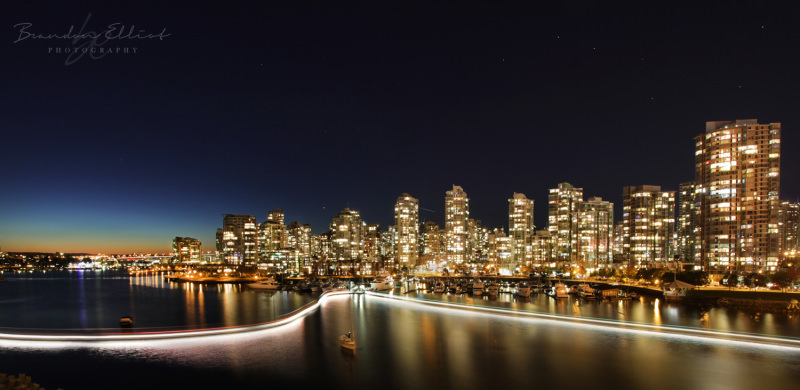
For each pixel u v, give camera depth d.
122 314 153.00
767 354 89.00
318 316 140.38
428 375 76.69
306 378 75.25
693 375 76.56
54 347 93.69
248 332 110.81
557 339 103.06
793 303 146.62
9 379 39.69
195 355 88.50
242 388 70.88
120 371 78.62
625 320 117.69
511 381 73.75
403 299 182.50
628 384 72.38
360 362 84.25
